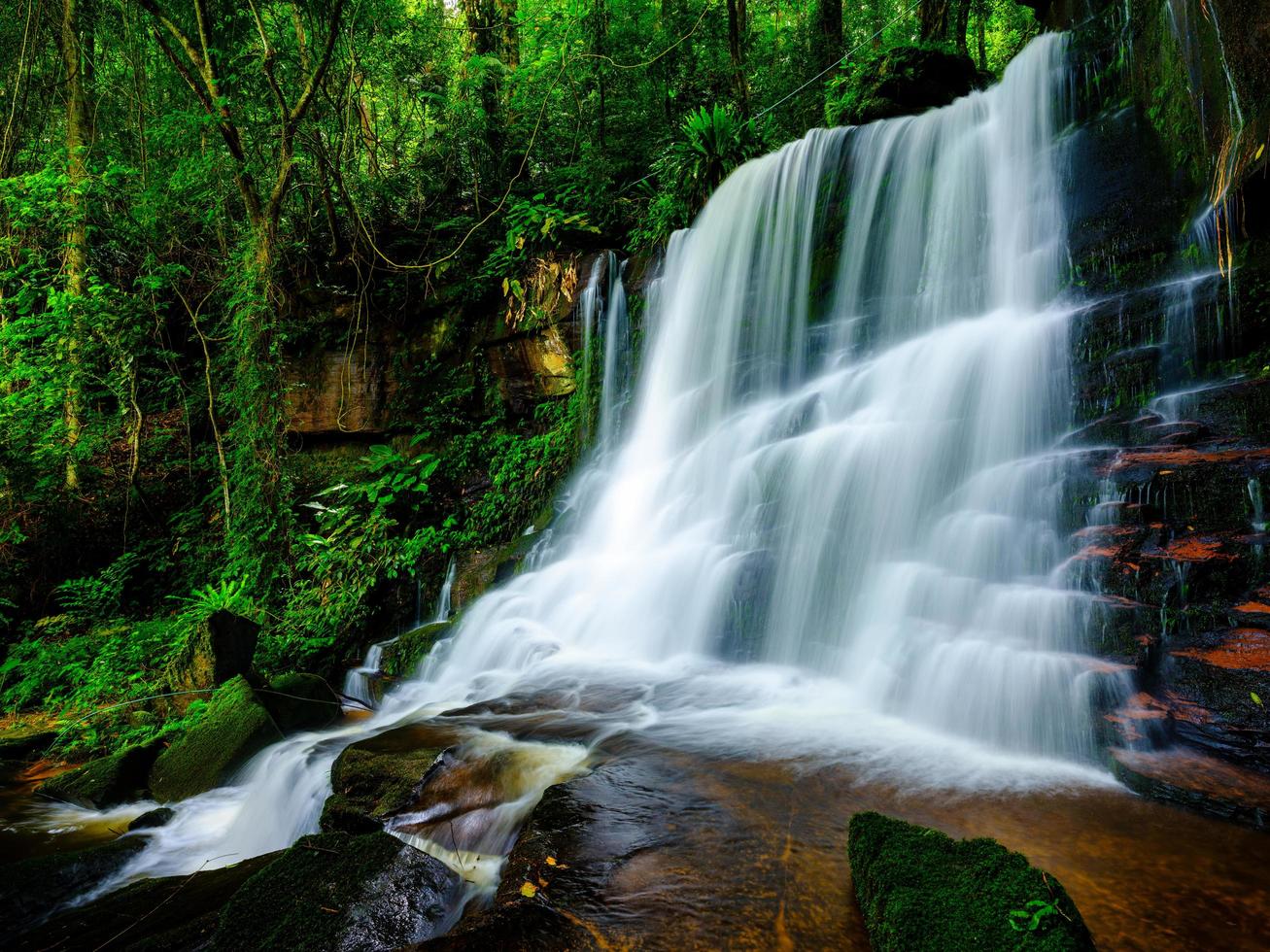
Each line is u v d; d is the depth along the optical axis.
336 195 13.37
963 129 8.24
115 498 13.45
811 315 9.16
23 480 12.20
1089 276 6.93
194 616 9.38
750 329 9.62
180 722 7.08
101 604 11.27
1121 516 4.76
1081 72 7.61
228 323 12.76
